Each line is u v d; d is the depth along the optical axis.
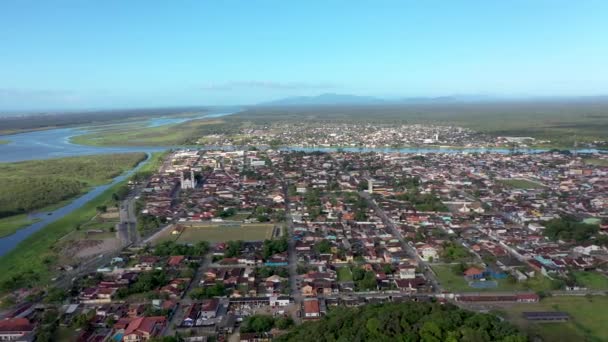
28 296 150.00
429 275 165.62
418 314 107.00
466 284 157.12
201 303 143.25
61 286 159.50
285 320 127.56
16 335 125.75
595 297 145.12
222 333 125.50
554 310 136.25
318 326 110.31
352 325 107.00
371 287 153.88
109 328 130.38
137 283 156.88
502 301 142.75
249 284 156.75
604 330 124.38
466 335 95.12
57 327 130.62
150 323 126.88
